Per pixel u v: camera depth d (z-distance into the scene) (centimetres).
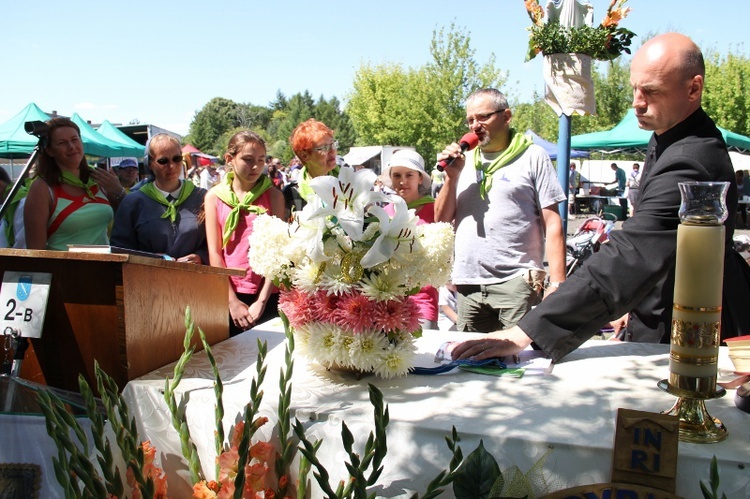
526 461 120
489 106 309
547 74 495
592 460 116
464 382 157
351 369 159
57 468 114
